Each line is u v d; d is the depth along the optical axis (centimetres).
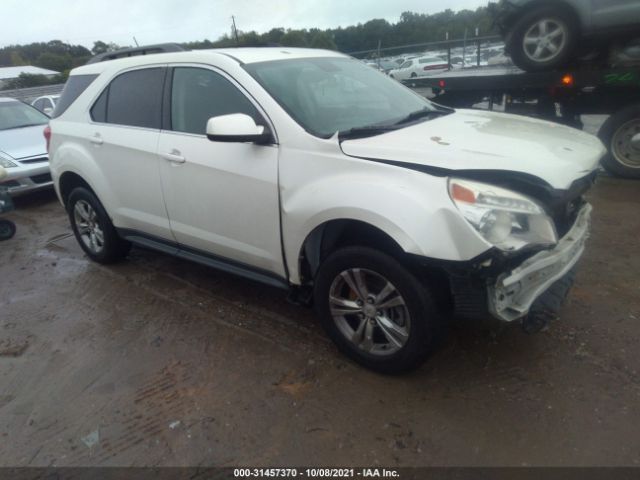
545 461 232
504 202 241
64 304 415
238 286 420
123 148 396
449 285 265
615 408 258
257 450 249
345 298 300
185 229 373
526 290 256
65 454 255
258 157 310
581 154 280
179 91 363
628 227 481
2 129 810
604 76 612
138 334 360
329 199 274
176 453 251
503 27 689
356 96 351
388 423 260
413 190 251
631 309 341
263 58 348
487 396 273
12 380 318
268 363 314
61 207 718
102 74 430
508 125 325
